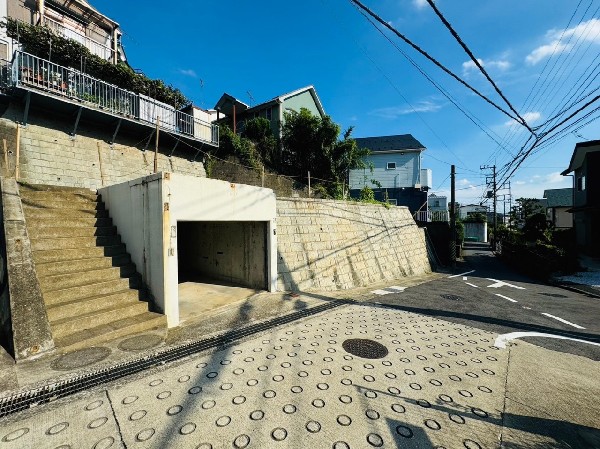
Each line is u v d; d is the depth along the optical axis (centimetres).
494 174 2572
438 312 632
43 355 340
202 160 1342
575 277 1153
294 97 2003
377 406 275
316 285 853
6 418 243
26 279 365
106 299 446
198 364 351
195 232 944
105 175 996
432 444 227
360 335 464
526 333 513
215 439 226
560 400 296
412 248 1449
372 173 2491
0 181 468
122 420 246
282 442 225
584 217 1584
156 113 1107
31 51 912
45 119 870
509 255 1792
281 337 445
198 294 686
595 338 501
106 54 1379
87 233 549
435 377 337
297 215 915
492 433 241
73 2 1234
